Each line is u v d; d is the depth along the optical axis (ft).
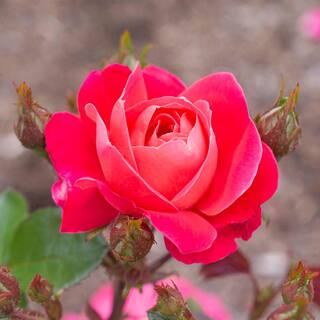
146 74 1.27
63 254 1.40
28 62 4.52
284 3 5.24
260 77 4.59
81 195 1.19
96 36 4.77
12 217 1.53
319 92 4.45
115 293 1.40
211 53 4.77
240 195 1.17
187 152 1.16
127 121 1.20
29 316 1.31
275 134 1.29
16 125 1.33
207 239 1.16
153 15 4.99
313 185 3.87
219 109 1.22
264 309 1.47
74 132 1.22
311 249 3.55
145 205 1.17
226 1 5.23
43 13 4.94
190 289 1.86
